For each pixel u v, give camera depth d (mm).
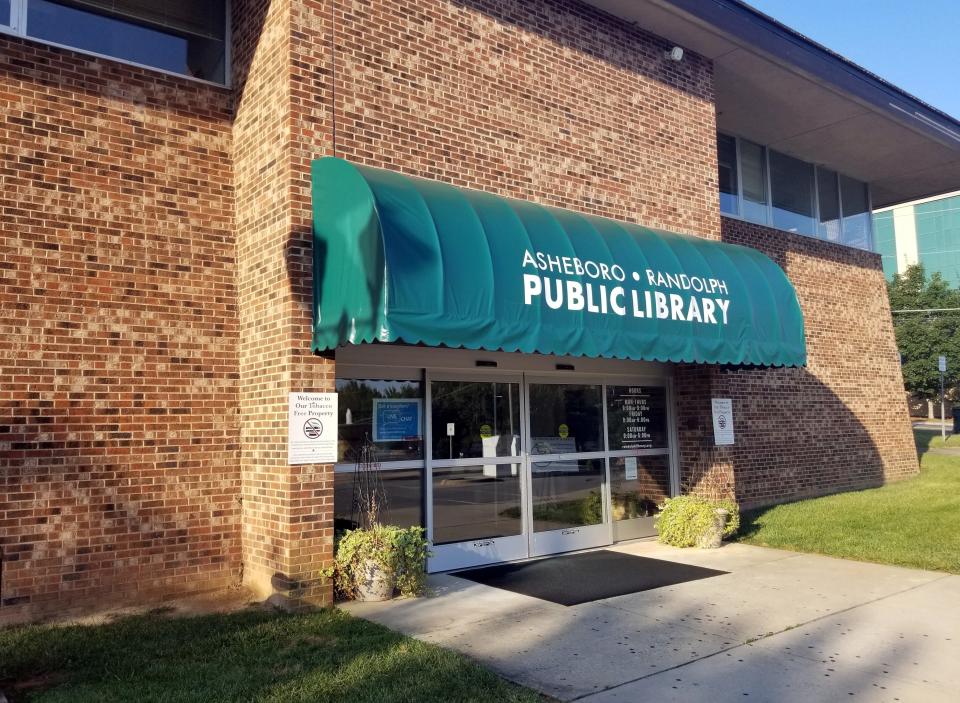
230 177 8758
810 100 13648
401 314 6719
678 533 10492
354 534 7812
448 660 5746
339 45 8164
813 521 11789
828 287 16297
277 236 7840
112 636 6496
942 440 30812
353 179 7219
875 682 5426
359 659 5781
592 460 10758
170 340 8125
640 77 11164
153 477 7867
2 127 7391
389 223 6902
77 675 5590
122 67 8156
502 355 9844
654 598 7742
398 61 8617
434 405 9234
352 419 8523
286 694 5117
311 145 7848
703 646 6227
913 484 15883
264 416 7914
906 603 7449
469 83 9242
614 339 8492
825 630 6629
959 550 9562
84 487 7488
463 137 9109
